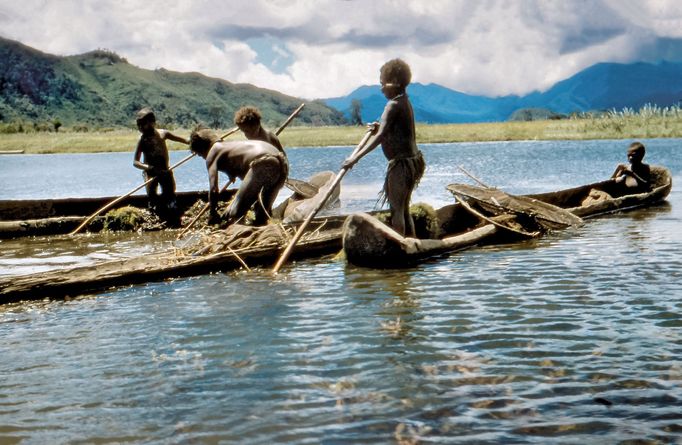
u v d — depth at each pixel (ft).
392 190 33.65
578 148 127.44
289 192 67.97
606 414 14.80
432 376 17.26
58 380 17.94
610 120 167.94
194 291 27.27
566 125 183.11
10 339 21.65
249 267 31.76
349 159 32.60
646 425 14.25
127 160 148.36
